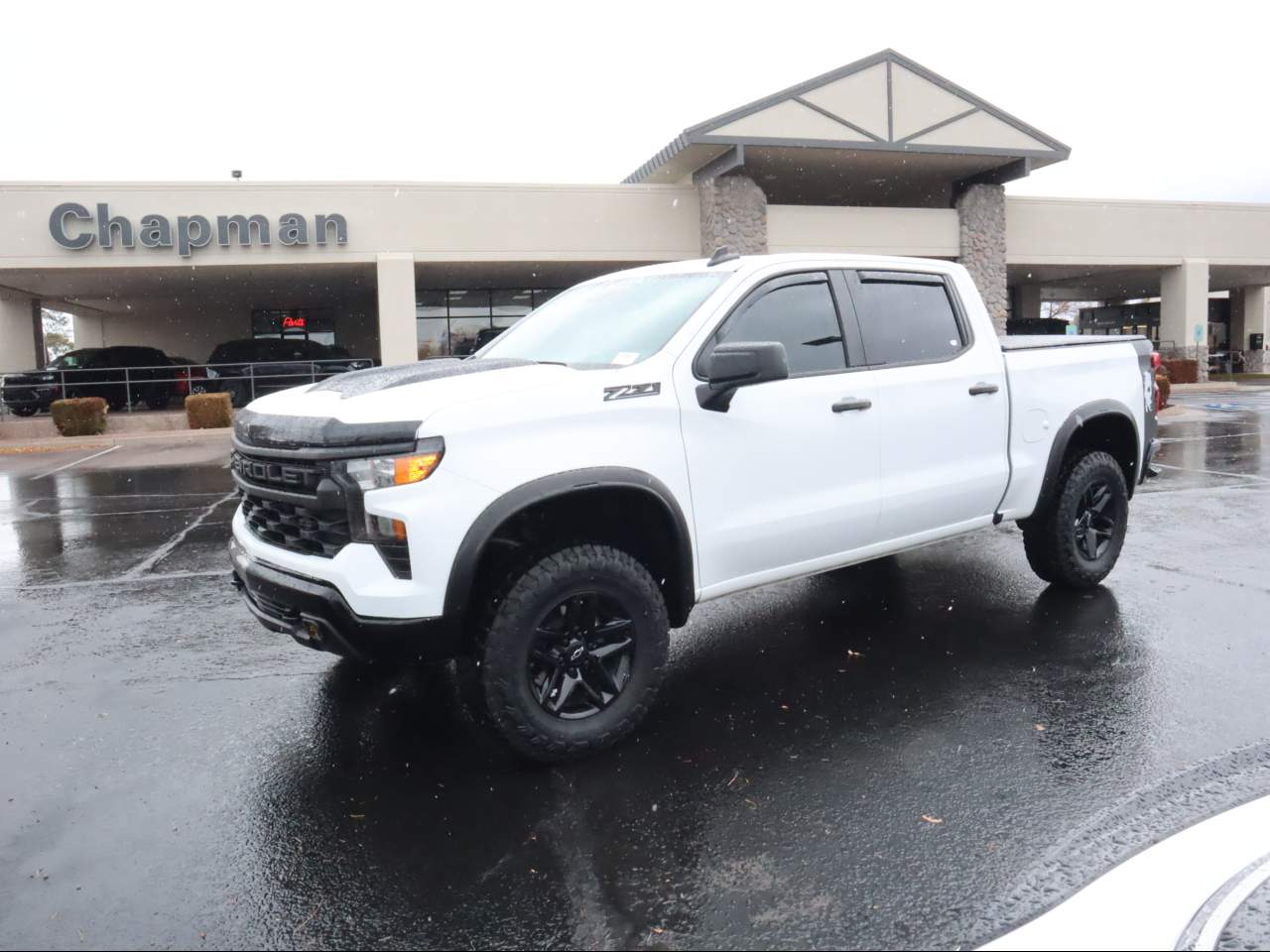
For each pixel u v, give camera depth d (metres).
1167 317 30.17
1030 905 2.69
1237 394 26.75
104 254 21.14
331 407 3.57
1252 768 3.50
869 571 6.57
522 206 22.86
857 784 3.47
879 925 2.63
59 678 4.80
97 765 3.79
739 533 4.07
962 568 6.55
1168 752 3.65
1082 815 3.19
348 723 4.17
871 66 22.19
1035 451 5.28
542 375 3.75
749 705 4.26
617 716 3.74
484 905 2.79
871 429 4.51
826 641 5.13
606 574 3.65
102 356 24.11
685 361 3.95
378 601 3.33
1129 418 5.74
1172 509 8.70
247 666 4.94
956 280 5.16
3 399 22.59
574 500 3.67
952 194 27.06
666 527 3.91
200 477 13.22
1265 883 2.74
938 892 2.78
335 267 23.11
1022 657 4.75
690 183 24.73
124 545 8.24
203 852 3.12
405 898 2.84
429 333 29.45
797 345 4.37
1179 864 2.86
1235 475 10.88
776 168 24.75
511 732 3.53
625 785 3.52
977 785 3.43
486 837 3.18
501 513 3.40
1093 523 5.80
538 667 3.65
